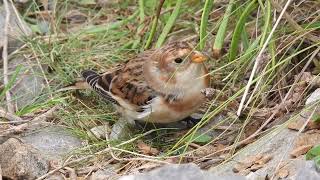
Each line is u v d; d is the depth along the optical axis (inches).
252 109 436.8
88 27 566.3
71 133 472.1
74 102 501.4
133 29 557.0
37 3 593.6
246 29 518.6
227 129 438.6
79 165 441.4
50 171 433.4
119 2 588.1
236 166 404.5
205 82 446.9
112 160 440.1
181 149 447.2
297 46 480.1
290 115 443.2
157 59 447.2
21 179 428.1
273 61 445.1
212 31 498.0
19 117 489.1
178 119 455.2
